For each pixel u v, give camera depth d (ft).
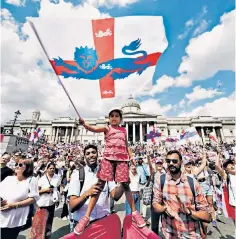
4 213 14.67
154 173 25.57
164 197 12.96
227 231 25.30
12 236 14.76
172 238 11.95
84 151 13.41
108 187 12.59
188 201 12.09
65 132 320.29
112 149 10.85
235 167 20.58
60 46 13.29
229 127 302.25
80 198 10.64
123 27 14.83
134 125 279.28
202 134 291.38
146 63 14.40
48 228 19.62
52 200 20.34
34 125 327.67
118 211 33.17
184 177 12.94
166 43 14.66
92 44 14.16
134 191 27.07
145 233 9.29
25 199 15.67
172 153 13.08
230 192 20.53
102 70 14.07
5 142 105.40
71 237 8.63
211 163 35.81
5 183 16.03
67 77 13.15
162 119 308.60
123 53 14.53
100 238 9.23
